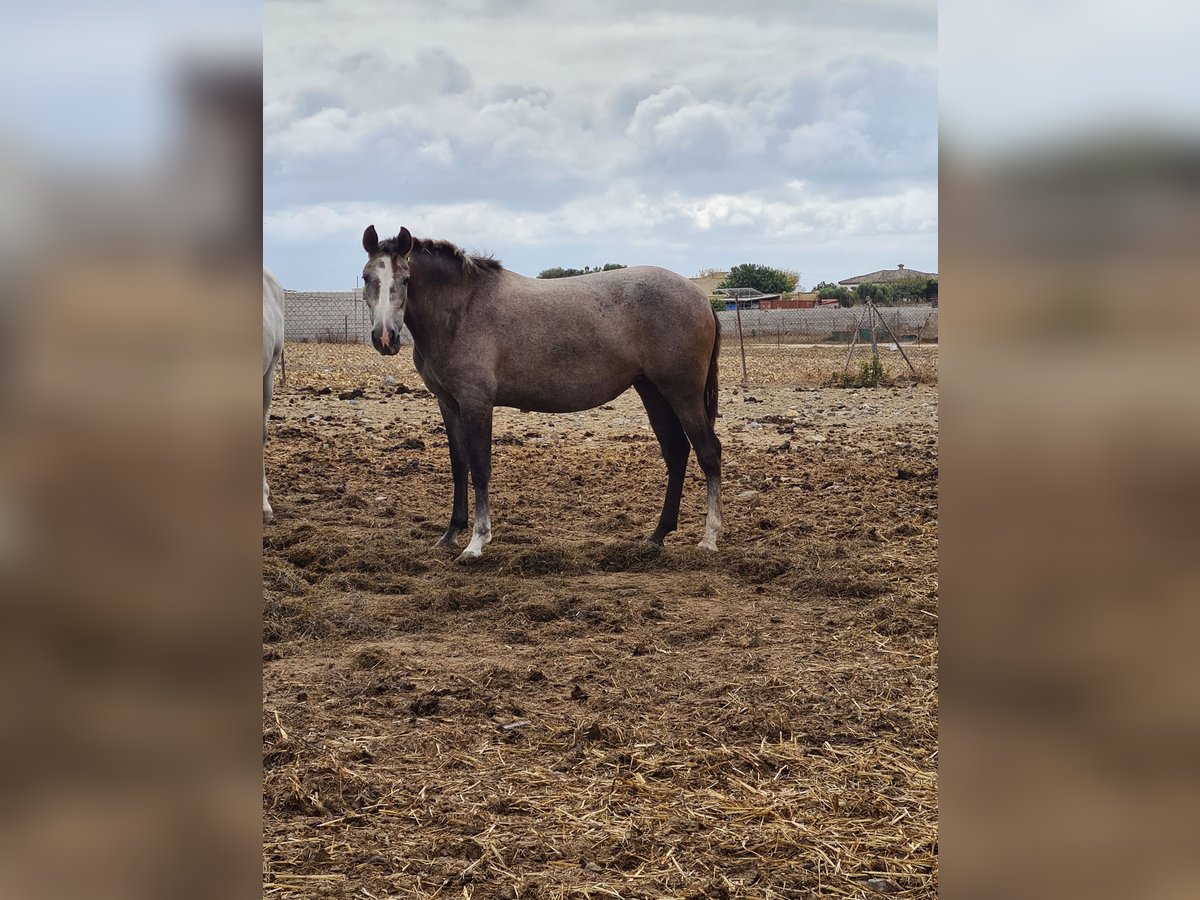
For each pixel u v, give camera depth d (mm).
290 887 2768
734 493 8734
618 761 3639
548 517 7977
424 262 6559
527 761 3660
